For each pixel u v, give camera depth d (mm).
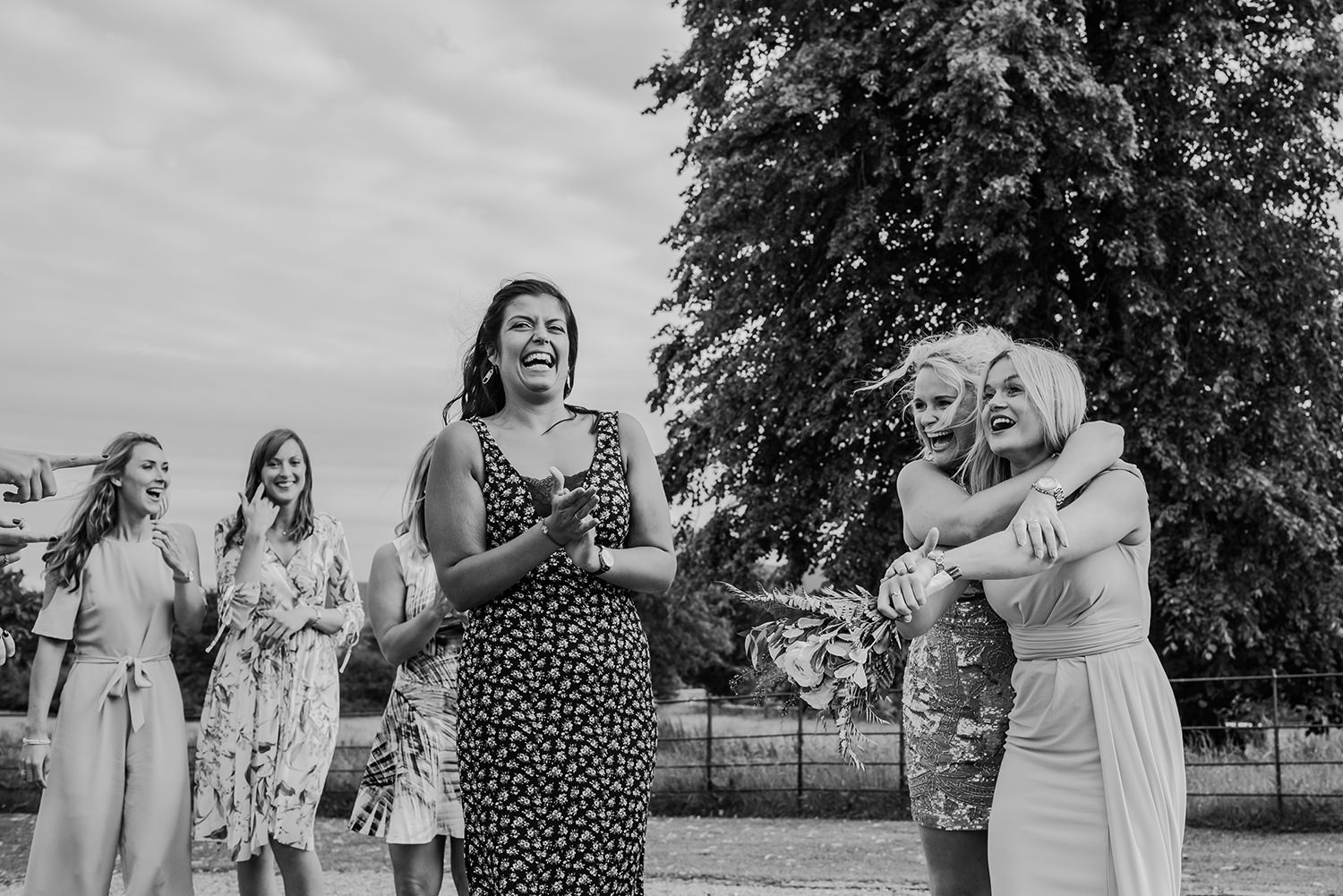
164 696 5301
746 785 14445
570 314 3668
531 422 3564
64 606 5184
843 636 3035
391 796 4551
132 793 5172
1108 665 3014
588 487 3172
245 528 5559
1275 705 12172
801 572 18812
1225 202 17453
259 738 5320
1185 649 17391
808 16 18750
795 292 18781
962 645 3412
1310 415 17688
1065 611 3045
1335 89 17266
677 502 19547
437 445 3500
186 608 5410
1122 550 3098
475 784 3301
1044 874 3004
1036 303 17109
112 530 5336
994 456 3383
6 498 3027
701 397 19312
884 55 17344
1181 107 17656
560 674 3271
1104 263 17484
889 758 14484
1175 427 16281
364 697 34594
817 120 17641
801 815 13633
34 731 5137
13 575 12445
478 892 3291
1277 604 17344
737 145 17641
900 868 9562
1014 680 3178
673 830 12445
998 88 15570
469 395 3814
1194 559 15781
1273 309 17438
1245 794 11898
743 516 18500
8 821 13516
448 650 4559
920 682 3504
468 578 3260
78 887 5059
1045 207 16484
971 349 3559
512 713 3258
